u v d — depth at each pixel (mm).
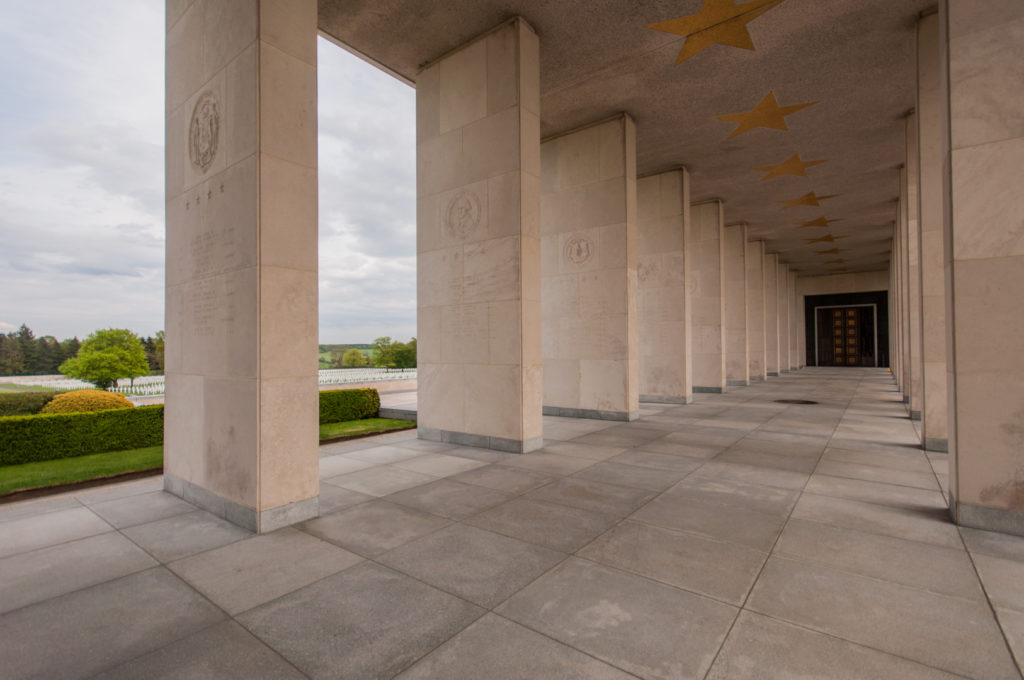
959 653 2924
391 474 7203
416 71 10359
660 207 16312
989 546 4520
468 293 9406
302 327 5477
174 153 6625
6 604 3598
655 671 2770
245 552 4523
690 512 5465
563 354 13164
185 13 6391
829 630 3174
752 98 11617
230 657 2955
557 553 4410
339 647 3039
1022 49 4848
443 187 9828
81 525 5258
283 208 5340
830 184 17828
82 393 9852
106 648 3057
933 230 8766
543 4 8430
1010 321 4871
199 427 5953
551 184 13430
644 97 11539
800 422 11867
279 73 5340
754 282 26734
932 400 8641
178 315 6469
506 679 2715
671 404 15688
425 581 3906
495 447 8922
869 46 9609
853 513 5414
